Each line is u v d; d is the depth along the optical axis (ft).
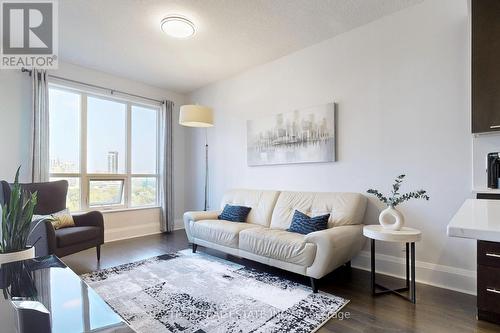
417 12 8.67
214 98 15.81
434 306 6.77
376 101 9.51
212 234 10.37
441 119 8.21
